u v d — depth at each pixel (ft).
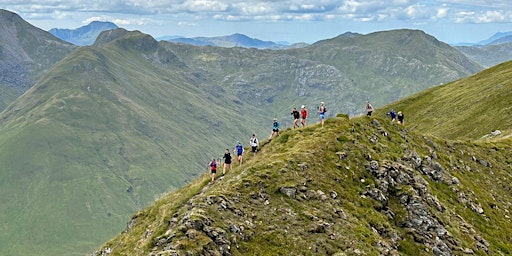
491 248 124.67
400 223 118.93
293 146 139.54
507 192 175.63
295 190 111.75
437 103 477.77
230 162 142.00
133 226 135.23
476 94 435.53
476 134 345.72
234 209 101.40
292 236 97.19
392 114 205.77
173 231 92.38
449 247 114.93
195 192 126.31
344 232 101.65
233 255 88.89
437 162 163.32
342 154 132.77
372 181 127.75
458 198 144.05
